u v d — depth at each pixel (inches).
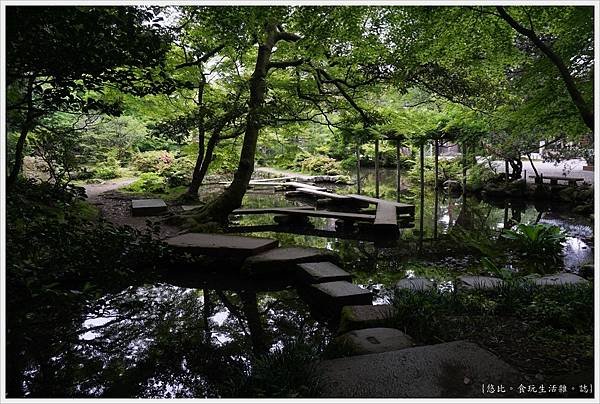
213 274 246.4
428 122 539.2
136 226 321.7
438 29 225.5
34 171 406.3
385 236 362.9
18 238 136.1
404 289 181.0
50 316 152.6
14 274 127.0
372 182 794.2
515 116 311.9
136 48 136.9
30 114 164.9
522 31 180.2
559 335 129.7
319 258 248.1
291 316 187.5
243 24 264.8
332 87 445.7
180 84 161.0
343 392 101.4
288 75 433.4
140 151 819.4
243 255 244.4
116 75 142.3
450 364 113.7
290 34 359.3
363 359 117.4
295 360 114.7
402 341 134.6
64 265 148.6
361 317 154.3
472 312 154.7
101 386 126.9
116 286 195.9
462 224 413.7
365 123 418.6
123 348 153.8
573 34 221.5
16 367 135.8
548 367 112.1
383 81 363.3
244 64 432.5
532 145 494.3
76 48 126.3
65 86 139.1
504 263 260.7
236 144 533.6
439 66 333.7
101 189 543.5
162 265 236.7
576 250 286.0
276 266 238.1
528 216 436.5
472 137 515.8
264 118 317.7
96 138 641.0
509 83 359.3
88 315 175.0
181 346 156.0
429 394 99.7
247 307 200.5
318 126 895.7
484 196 589.0
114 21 128.7
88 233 155.1
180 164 705.0
